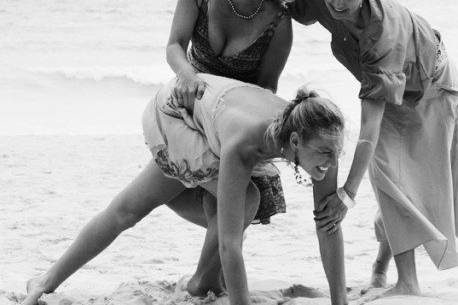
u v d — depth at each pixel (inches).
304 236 343.9
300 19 220.7
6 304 232.1
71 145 569.9
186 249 324.2
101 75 905.5
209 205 226.2
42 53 985.5
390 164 221.0
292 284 245.1
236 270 187.5
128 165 501.4
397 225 220.8
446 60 221.8
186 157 208.8
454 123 225.9
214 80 206.7
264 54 218.5
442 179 222.7
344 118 178.1
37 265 296.0
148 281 247.9
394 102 206.1
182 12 216.5
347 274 276.1
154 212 383.9
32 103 825.5
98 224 230.2
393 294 223.1
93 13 1122.0
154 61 981.2
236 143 186.7
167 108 214.7
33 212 383.9
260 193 222.5
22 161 507.2
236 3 210.8
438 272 272.7
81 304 230.7
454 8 1162.6
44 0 1154.7
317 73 917.8
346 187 199.6
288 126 178.9
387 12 204.2
